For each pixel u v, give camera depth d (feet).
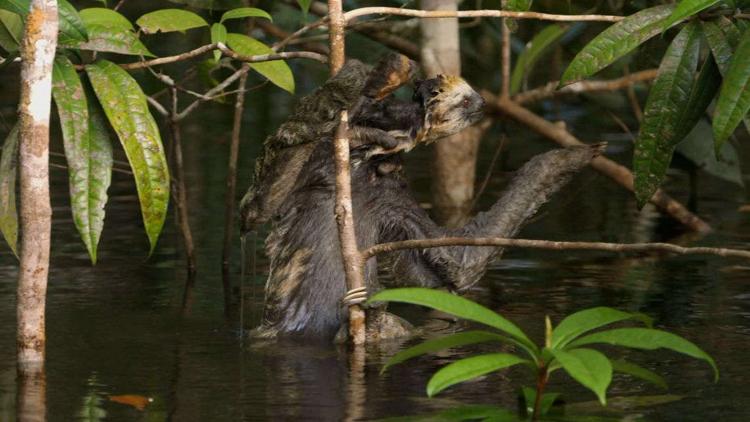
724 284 36.45
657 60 47.78
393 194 32.60
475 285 36.42
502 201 33.53
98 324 31.27
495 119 53.06
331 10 29.50
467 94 31.83
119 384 24.98
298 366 26.89
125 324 31.32
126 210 49.11
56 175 54.19
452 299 21.59
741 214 48.47
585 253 42.24
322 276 31.37
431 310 34.27
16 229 28.86
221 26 31.68
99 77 28.12
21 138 25.72
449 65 46.50
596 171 51.13
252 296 35.37
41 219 26.12
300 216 31.71
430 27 46.44
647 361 26.96
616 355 27.61
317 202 31.73
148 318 32.14
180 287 36.47
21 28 29.91
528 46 51.29
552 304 33.83
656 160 29.84
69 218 47.14
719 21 29.25
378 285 32.42
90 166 27.61
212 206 49.21
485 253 33.09
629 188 50.08
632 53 53.36
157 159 28.04
